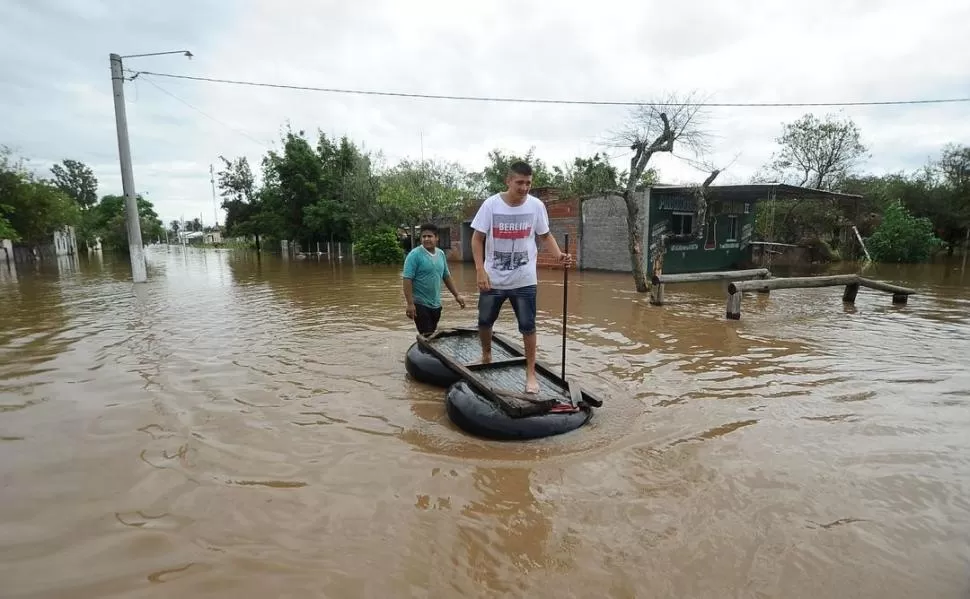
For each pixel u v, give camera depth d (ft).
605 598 8.11
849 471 12.04
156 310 35.91
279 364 21.48
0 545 9.34
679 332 27.84
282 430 14.61
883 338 25.96
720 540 9.51
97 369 20.57
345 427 14.89
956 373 19.72
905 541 9.44
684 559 9.00
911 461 12.51
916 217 90.43
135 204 53.57
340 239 117.19
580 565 8.87
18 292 47.70
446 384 18.47
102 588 8.25
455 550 9.29
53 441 13.79
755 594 8.16
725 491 11.21
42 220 108.06
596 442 13.74
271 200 125.39
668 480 11.73
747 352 23.30
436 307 21.75
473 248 15.65
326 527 9.96
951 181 90.99
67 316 33.35
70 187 269.64
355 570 8.73
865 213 86.28
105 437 14.06
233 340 25.95
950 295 41.93
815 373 19.90
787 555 9.07
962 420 15.07
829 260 75.82
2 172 100.42
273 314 34.14
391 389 18.34
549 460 12.75
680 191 58.85
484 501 10.91
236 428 14.73
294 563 8.89
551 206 71.61
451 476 11.98
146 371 20.31
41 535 9.66
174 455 12.98
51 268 83.71
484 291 15.84
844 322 30.53
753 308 36.14
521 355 18.88
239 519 10.20
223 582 8.41
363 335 27.25
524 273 15.06
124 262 102.12
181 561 8.93
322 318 32.55
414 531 9.84
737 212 70.49
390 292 46.75
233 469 12.26
